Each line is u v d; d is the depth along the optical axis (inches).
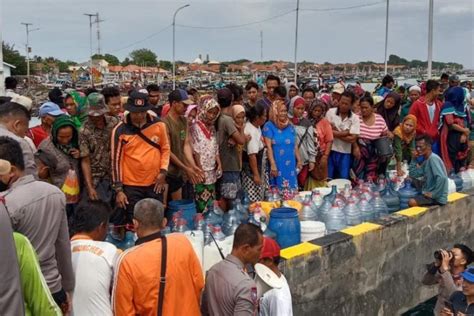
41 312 108.8
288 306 148.8
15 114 148.5
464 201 274.2
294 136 264.5
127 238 178.4
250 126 250.7
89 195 192.7
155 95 322.0
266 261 152.3
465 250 189.0
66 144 190.4
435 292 257.1
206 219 204.1
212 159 227.6
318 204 236.4
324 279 197.2
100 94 202.8
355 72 3730.3
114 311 128.4
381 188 264.4
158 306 124.9
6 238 100.3
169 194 220.4
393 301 233.3
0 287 99.3
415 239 242.4
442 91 408.8
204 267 171.3
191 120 236.1
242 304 130.0
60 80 2544.3
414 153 267.1
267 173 262.5
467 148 344.2
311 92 331.0
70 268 125.6
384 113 328.5
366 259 215.6
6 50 2881.4
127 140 183.9
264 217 201.2
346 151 291.6
